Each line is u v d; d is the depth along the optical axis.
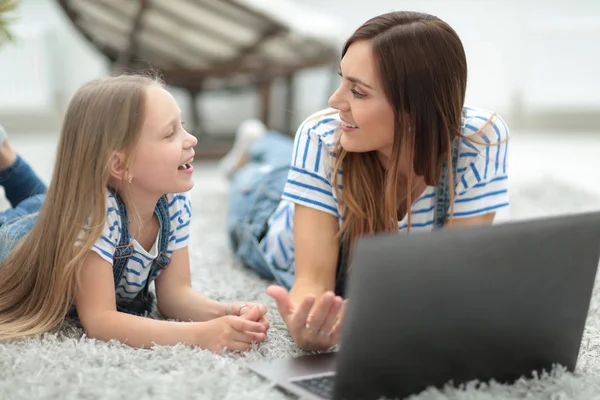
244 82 3.02
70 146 1.04
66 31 3.60
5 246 1.16
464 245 0.77
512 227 0.80
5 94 3.56
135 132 1.01
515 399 0.84
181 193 1.17
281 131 3.04
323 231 1.17
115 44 2.84
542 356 0.90
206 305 1.15
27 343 1.00
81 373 0.89
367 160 1.15
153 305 1.25
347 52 1.05
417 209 1.17
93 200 1.02
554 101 3.64
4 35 1.54
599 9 3.58
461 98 1.07
